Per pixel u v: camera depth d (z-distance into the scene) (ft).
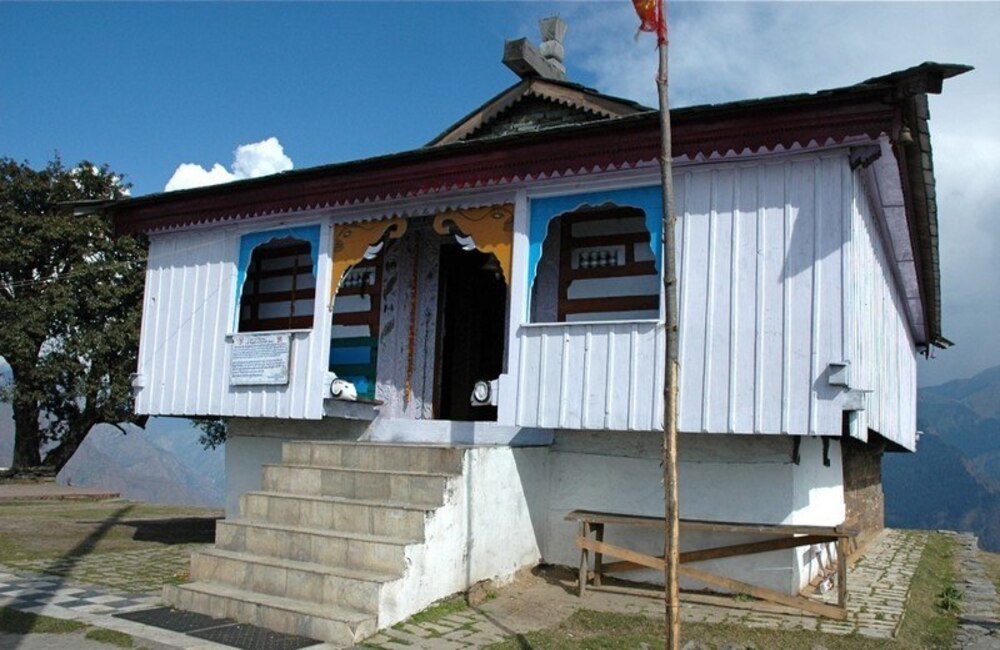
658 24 16.16
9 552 32.40
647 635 20.72
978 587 31.50
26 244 81.15
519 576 26.78
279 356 32.42
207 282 35.37
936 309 47.57
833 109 22.85
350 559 22.35
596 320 29.04
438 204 30.07
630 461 28.22
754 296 24.35
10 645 19.01
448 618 21.72
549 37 38.55
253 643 19.40
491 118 36.63
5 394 81.56
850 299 23.06
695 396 24.75
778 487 25.75
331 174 31.17
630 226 29.84
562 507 29.04
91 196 88.84
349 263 31.78
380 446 26.68
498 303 38.27
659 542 27.09
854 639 20.51
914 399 55.31
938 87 21.01
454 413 35.27
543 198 28.27
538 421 27.14
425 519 22.44
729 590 25.49
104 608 22.67
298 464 28.43
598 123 25.63
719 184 25.29
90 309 82.89
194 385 34.76
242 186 33.35
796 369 23.47
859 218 25.49
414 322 34.99
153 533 40.11
